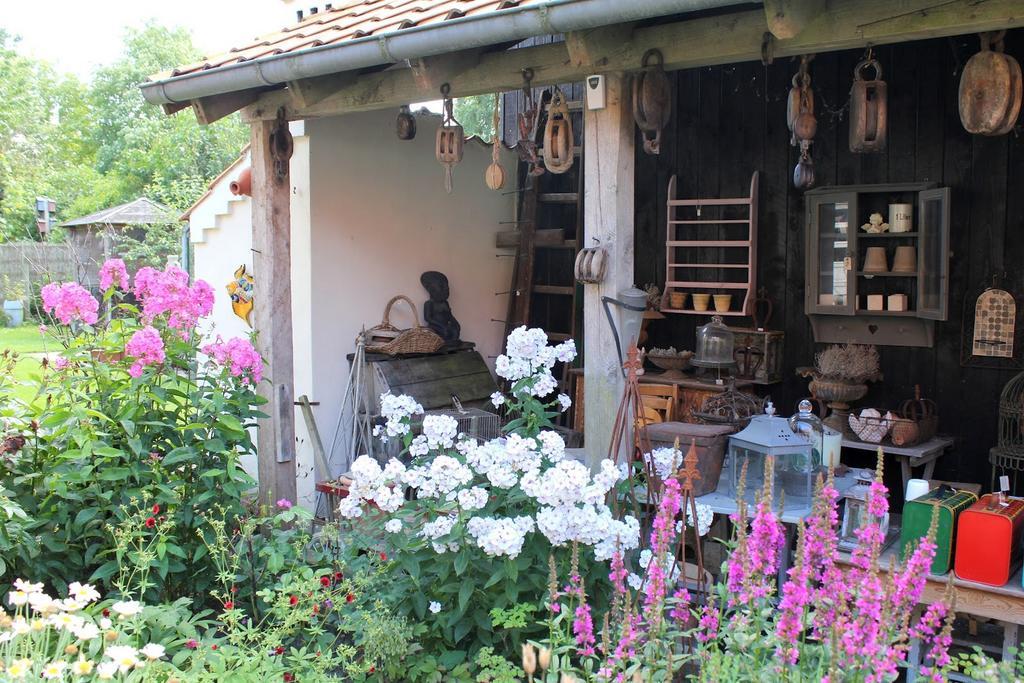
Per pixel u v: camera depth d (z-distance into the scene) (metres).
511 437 2.90
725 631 2.17
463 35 3.29
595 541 2.76
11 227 21.53
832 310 5.14
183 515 3.46
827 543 2.01
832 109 5.30
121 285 3.80
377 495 2.98
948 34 2.90
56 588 3.38
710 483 3.74
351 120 5.68
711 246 5.74
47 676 2.29
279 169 4.71
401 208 6.04
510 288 6.75
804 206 5.43
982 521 2.93
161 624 3.00
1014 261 4.75
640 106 3.35
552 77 3.71
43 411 3.58
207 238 6.50
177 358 3.74
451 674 2.90
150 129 25.73
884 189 4.98
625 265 3.44
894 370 5.14
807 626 2.04
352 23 4.23
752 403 4.46
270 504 4.39
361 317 5.81
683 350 5.87
